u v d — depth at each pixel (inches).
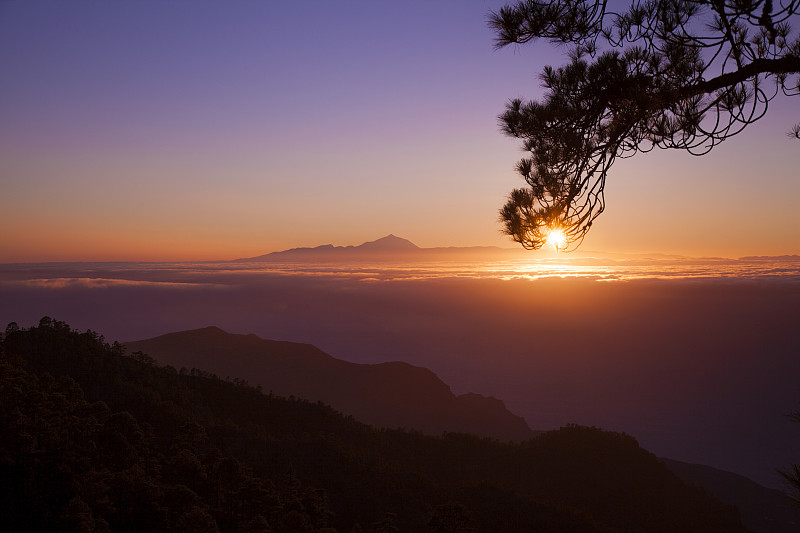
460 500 2502.5
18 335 3107.8
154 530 1280.8
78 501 1163.3
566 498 3186.5
